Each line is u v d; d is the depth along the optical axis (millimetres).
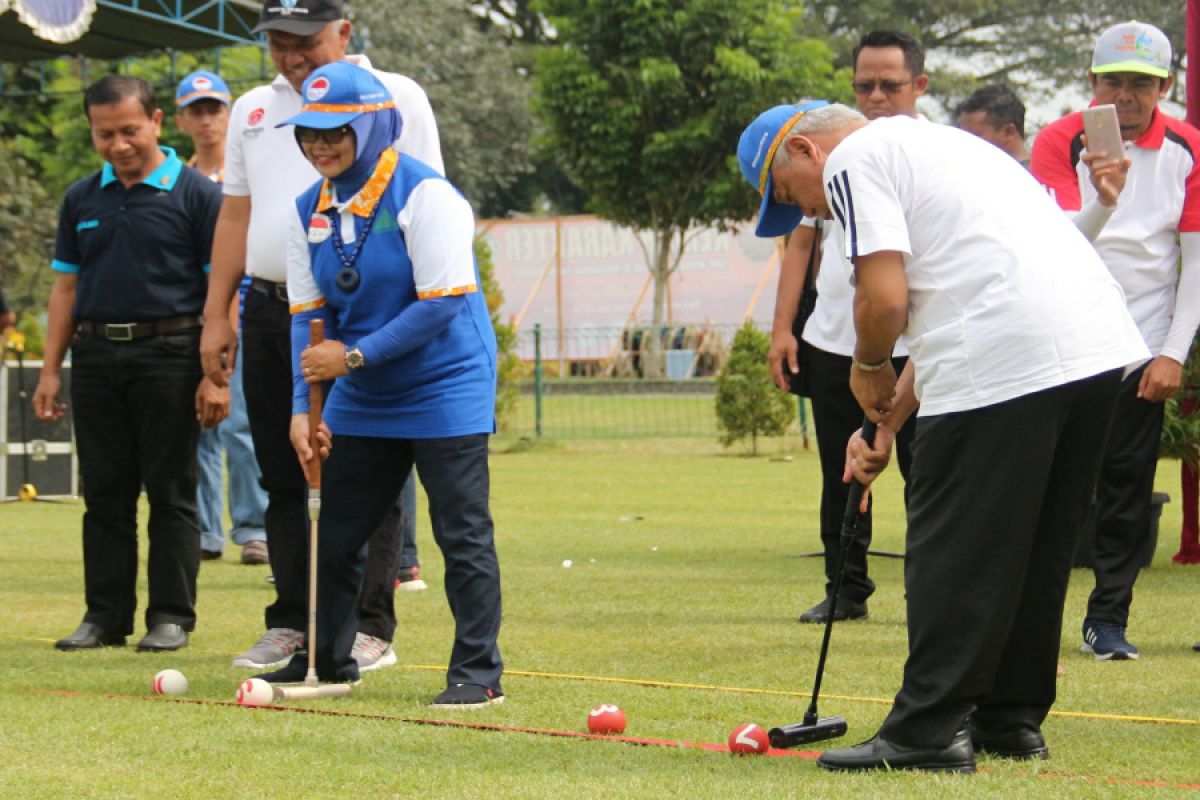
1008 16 51281
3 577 9422
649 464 18875
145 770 4543
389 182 5602
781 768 4586
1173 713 5520
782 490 15539
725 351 34375
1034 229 4543
